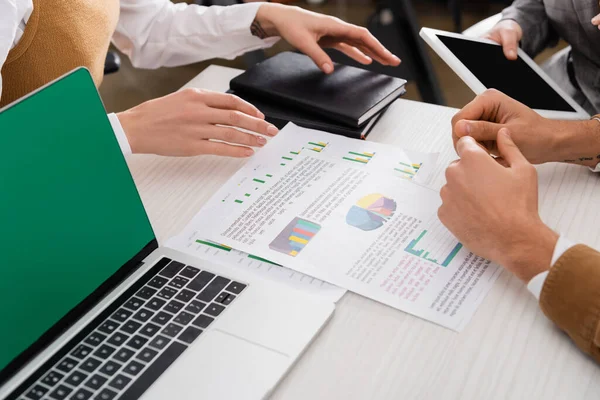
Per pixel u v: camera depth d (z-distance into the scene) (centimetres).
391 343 57
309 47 100
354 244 68
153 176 85
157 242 69
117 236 64
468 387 52
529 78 97
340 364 55
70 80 58
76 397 52
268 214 74
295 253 68
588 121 79
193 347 56
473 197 63
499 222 61
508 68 98
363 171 81
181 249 70
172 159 88
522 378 53
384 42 230
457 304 60
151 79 260
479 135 74
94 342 57
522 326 58
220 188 80
